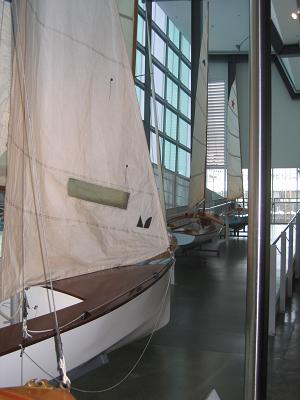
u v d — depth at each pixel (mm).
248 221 856
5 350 1911
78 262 2645
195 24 11781
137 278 3107
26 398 1156
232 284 5918
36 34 2326
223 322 4121
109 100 2799
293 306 4516
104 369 2971
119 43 2844
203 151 8539
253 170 838
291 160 17062
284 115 17125
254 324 848
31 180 2260
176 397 2561
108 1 2732
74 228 2615
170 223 8234
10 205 2123
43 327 2197
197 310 4551
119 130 2861
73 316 2371
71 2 2535
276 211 16859
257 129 832
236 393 2611
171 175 12070
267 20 829
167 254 3625
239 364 3082
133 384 2736
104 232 2797
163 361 3135
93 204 2713
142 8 10867
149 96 10609
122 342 2895
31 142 2178
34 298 2654
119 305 2586
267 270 847
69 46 2539
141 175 2984
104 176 2781
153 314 3066
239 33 14523
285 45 13773
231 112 13414
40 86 2371
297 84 16797
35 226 2303
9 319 2484
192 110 11594
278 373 2875
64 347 2188
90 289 2832
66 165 2545
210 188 16656
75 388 2648
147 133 10453
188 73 14625
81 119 2631
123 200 2893
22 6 2172
